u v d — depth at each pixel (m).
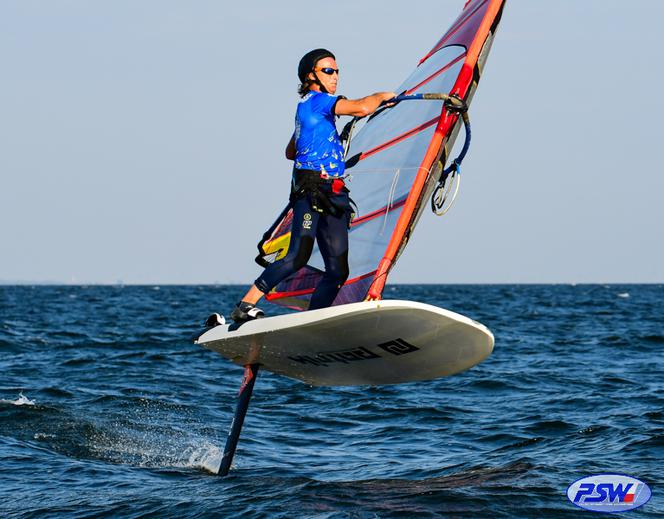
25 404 40.84
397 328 23.27
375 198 28.88
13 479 27.58
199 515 22.66
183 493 25.45
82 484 27.08
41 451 31.86
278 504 23.48
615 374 55.81
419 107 29.55
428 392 49.38
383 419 40.88
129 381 53.59
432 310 22.28
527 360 65.94
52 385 50.78
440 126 27.64
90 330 100.38
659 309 166.25
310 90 24.73
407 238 28.05
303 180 24.34
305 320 23.34
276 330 24.09
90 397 45.84
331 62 24.61
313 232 24.75
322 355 26.03
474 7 30.72
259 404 45.66
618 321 121.19
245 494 24.98
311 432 37.97
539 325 112.06
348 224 25.19
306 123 24.31
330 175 24.42
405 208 27.55
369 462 31.25
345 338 24.27
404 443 35.09
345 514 22.28
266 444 35.12
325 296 25.56
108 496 25.38
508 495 24.20
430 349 24.36
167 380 54.47
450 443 34.78
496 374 56.66
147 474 28.84
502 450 32.69
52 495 25.58
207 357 69.19
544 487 25.11
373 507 23.05
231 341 26.19
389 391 49.81
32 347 76.06
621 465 28.39
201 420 40.53
